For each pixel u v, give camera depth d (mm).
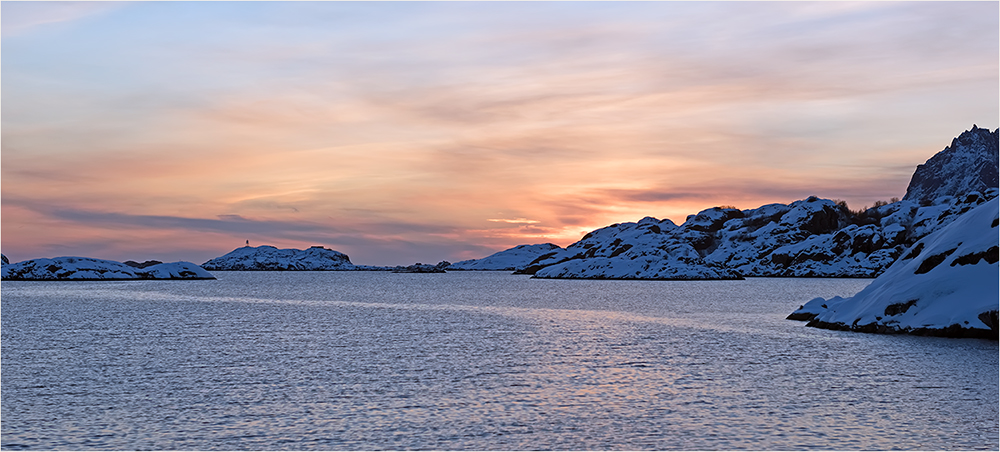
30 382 37812
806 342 53719
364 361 45312
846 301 68375
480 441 26656
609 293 156125
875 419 29406
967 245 61531
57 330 66688
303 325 72625
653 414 30469
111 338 59562
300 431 27953
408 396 34062
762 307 102250
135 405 32250
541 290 177375
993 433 27375
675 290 173500
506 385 36781
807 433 27531
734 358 45781
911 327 57250
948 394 33938
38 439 26984
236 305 112062
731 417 29859
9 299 132375
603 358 46344
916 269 64062
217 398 33688
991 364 42250
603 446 26078
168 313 91688
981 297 55844
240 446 26125
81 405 32281
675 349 50688
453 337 60031
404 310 98375
